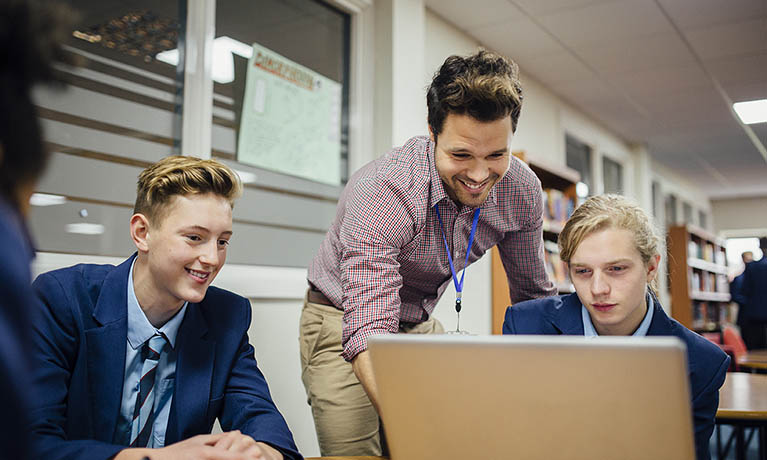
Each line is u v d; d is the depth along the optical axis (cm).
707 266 761
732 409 158
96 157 199
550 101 491
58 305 109
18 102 40
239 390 124
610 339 63
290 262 265
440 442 73
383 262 126
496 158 120
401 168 136
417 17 324
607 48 406
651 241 119
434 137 125
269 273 245
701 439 112
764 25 366
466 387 70
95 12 200
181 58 229
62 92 44
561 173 373
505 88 110
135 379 115
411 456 76
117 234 204
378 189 132
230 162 244
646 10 350
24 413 36
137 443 112
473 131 114
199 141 228
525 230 159
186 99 227
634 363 62
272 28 267
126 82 209
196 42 230
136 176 211
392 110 303
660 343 61
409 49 317
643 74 454
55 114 188
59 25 43
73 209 192
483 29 381
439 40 362
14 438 35
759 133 616
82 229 194
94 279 117
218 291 134
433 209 139
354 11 305
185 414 115
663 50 407
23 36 40
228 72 246
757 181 861
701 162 751
